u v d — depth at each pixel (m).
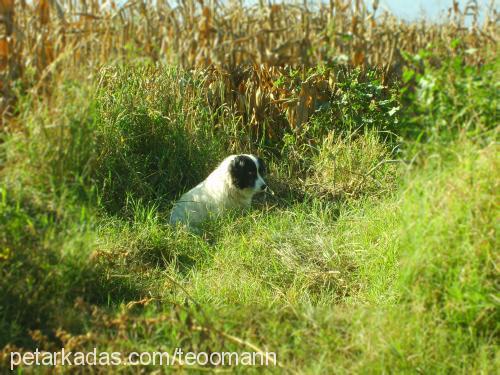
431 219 3.43
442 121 3.46
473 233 3.31
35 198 3.64
